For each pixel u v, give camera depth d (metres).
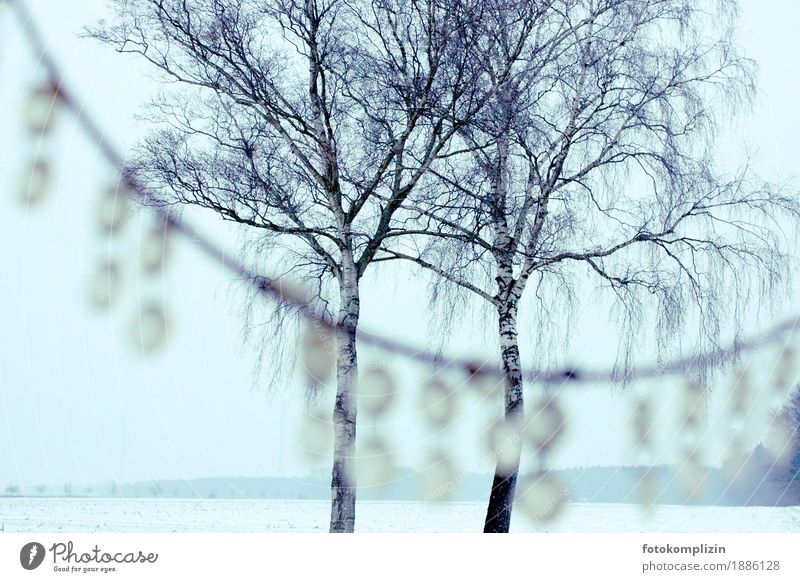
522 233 12.32
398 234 11.45
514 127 11.31
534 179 12.27
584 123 12.10
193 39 11.00
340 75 11.21
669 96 11.90
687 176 11.66
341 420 10.81
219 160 10.88
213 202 10.87
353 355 11.02
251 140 10.97
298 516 19.28
